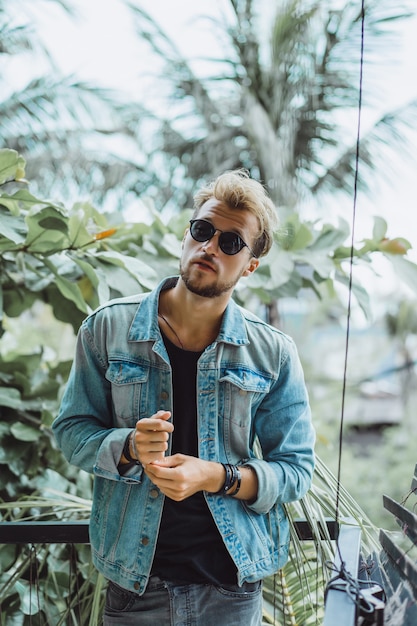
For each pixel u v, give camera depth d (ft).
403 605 3.55
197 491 4.15
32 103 17.84
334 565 4.06
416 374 29.04
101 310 4.40
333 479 5.65
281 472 4.32
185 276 4.19
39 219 6.09
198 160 19.19
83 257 6.64
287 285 7.42
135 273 6.42
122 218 7.85
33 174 18.76
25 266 6.85
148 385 4.29
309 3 16.75
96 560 4.34
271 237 4.43
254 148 17.66
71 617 6.26
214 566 4.26
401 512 3.98
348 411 30.91
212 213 4.20
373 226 7.56
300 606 5.82
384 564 4.21
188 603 4.18
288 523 4.68
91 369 4.36
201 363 4.30
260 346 4.46
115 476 4.11
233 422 4.34
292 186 17.16
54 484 7.03
